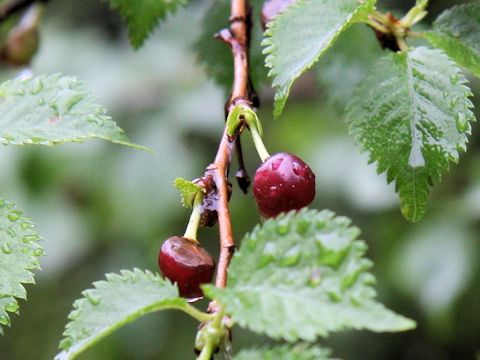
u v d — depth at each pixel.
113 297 0.42
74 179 0.76
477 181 0.71
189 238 0.44
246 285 0.41
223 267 0.43
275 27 0.45
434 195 0.71
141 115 0.78
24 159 0.75
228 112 0.47
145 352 0.81
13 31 0.58
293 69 0.45
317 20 0.45
